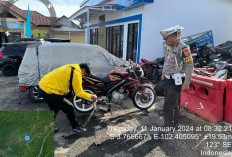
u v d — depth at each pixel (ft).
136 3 26.30
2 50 26.91
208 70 15.42
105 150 9.34
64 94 10.09
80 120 12.70
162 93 16.33
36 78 14.98
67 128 11.55
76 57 15.79
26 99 16.83
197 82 12.75
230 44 26.43
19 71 14.69
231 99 11.35
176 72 10.43
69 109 10.14
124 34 34.42
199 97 12.91
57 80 9.42
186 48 9.80
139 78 14.44
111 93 13.39
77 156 8.85
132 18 30.48
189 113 13.73
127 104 15.80
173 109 11.01
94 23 52.60
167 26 28.73
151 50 28.76
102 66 15.84
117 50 39.29
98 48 16.44
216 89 11.41
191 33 30.25
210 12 30.25
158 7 27.63
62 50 15.66
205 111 12.35
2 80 24.73
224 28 31.48
